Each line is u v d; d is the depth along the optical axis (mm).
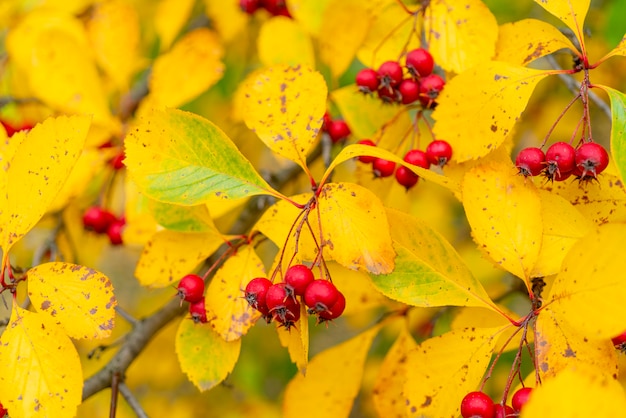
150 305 1049
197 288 702
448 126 685
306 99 684
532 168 655
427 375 656
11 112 902
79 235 863
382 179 738
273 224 684
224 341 701
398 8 763
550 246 666
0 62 903
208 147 676
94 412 971
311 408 734
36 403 663
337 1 759
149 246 715
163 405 1108
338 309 646
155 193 672
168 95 788
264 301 655
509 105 678
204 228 714
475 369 654
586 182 675
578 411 587
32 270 673
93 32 824
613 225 613
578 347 635
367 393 1046
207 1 903
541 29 707
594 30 915
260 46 802
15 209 679
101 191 833
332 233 653
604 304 615
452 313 809
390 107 762
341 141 801
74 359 667
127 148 676
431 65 710
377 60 758
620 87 917
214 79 790
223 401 1131
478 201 661
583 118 662
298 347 665
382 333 1005
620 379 742
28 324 668
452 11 713
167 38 875
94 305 668
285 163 1031
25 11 923
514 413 632
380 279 666
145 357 1062
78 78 799
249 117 685
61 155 676
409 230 670
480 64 683
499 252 658
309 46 801
